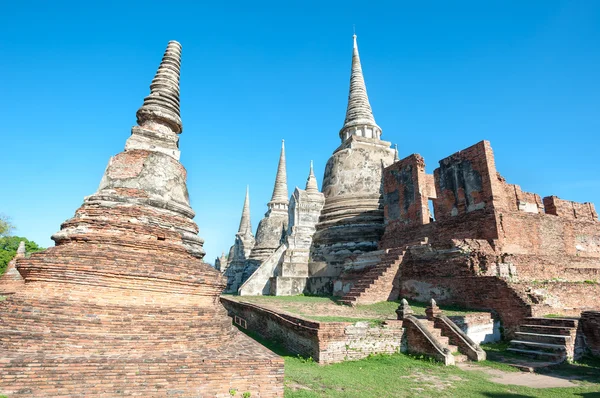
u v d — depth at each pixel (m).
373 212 30.94
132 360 7.87
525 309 15.82
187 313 9.71
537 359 14.05
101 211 10.72
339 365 13.16
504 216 20.22
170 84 14.29
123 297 9.29
